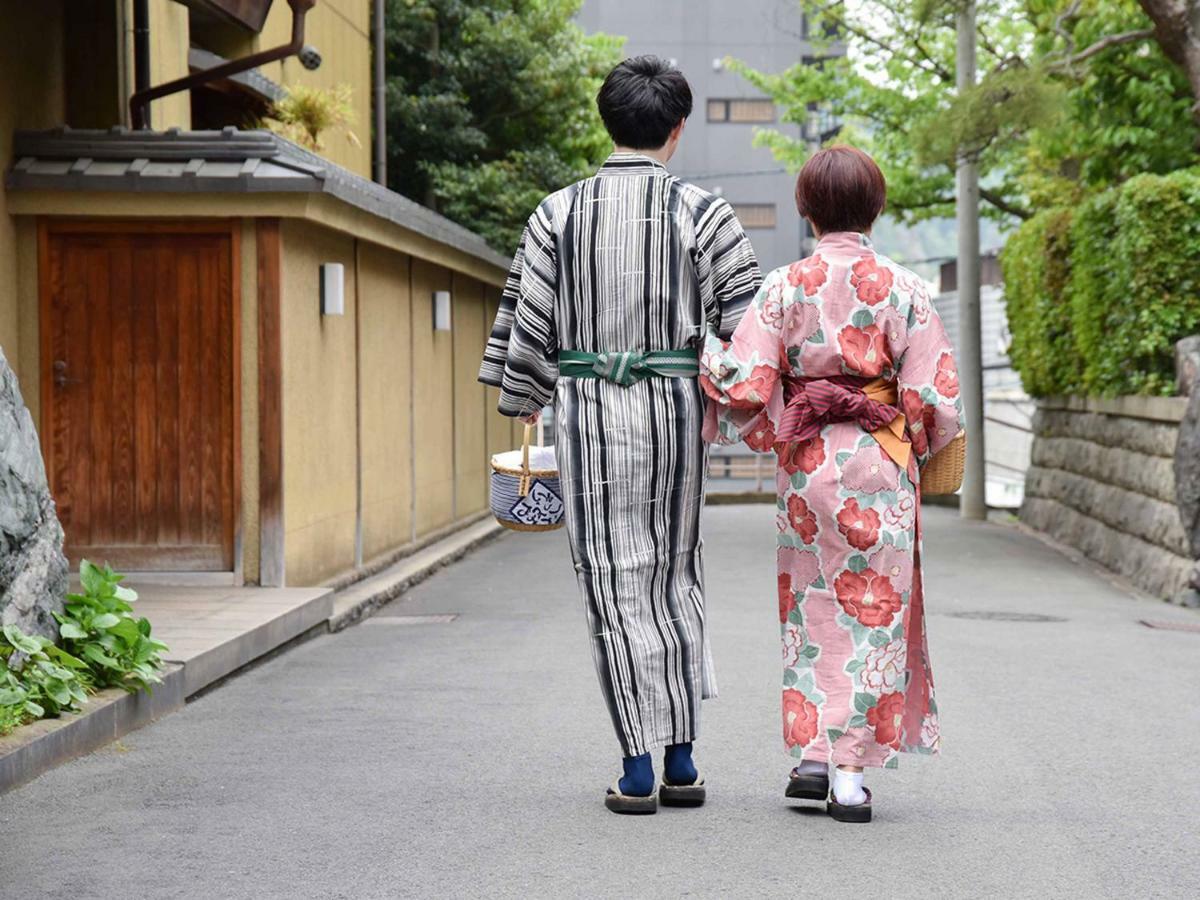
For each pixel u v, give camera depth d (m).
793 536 4.23
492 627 8.67
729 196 47.97
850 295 4.13
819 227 4.24
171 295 8.73
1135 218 11.67
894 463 4.16
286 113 12.41
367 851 3.86
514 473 4.44
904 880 3.61
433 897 3.47
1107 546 13.27
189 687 6.13
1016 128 13.59
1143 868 3.73
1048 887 3.56
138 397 8.76
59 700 5.03
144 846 3.92
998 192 24.45
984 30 22.33
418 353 13.18
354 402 10.69
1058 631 8.67
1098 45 13.28
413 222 11.11
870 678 4.14
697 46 47.62
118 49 9.65
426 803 4.38
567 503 4.26
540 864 3.74
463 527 15.43
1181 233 11.57
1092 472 14.55
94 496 8.78
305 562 9.29
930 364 4.13
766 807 4.34
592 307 4.21
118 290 8.72
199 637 6.73
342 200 8.92
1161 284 11.68
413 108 22.22
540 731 5.48
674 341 4.21
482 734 5.42
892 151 23.34
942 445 4.19
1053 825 4.15
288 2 9.62
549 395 4.41
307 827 4.11
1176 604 10.57
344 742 5.28
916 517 4.21
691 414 4.23
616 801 4.24
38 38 9.05
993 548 14.99
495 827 4.10
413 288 12.88
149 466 8.77
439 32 23.73
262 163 8.49
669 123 4.25
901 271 4.16
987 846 3.92
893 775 4.80
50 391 8.73
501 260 16.33
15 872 3.69
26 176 8.33
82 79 9.66
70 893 3.51
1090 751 5.19
